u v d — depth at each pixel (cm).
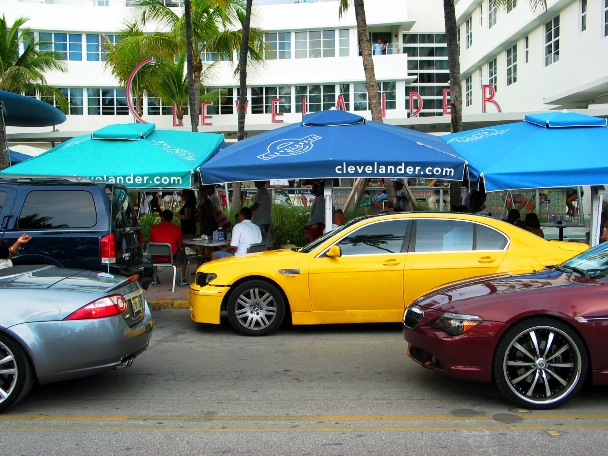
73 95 3550
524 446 448
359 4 1534
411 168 974
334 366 688
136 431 489
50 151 1125
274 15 3556
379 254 827
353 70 3522
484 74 3744
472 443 455
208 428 495
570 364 512
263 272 835
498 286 561
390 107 3525
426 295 600
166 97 3130
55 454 442
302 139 1040
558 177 960
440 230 837
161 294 1138
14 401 514
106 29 3525
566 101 2352
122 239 891
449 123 2548
